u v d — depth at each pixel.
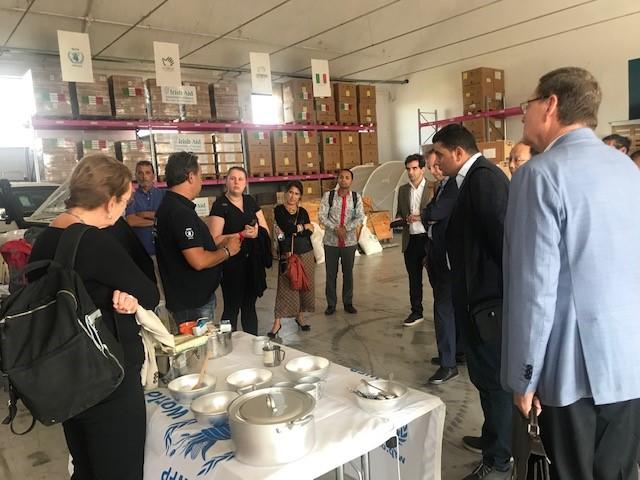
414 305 4.43
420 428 1.49
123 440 1.35
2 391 3.43
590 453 1.31
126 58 8.11
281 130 9.12
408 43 10.34
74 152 6.83
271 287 6.39
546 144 1.40
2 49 7.20
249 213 3.35
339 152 10.00
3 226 4.27
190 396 1.51
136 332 1.42
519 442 1.43
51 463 2.51
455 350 3.24
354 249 4.84
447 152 2.32
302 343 4.12
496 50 9.44
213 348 1.90
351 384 1.57
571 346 1.25
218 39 8.36
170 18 7.51
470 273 1.99
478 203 1.95
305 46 9.13
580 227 1.22
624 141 3.88
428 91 10.85
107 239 1.34
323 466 1.17
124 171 1.43
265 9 7.93
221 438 1.30
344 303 4.95
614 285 1.23
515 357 1.28
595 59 8.16
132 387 1.37
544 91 1.36
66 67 5.49
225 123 8.45
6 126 7.84
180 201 2.46
